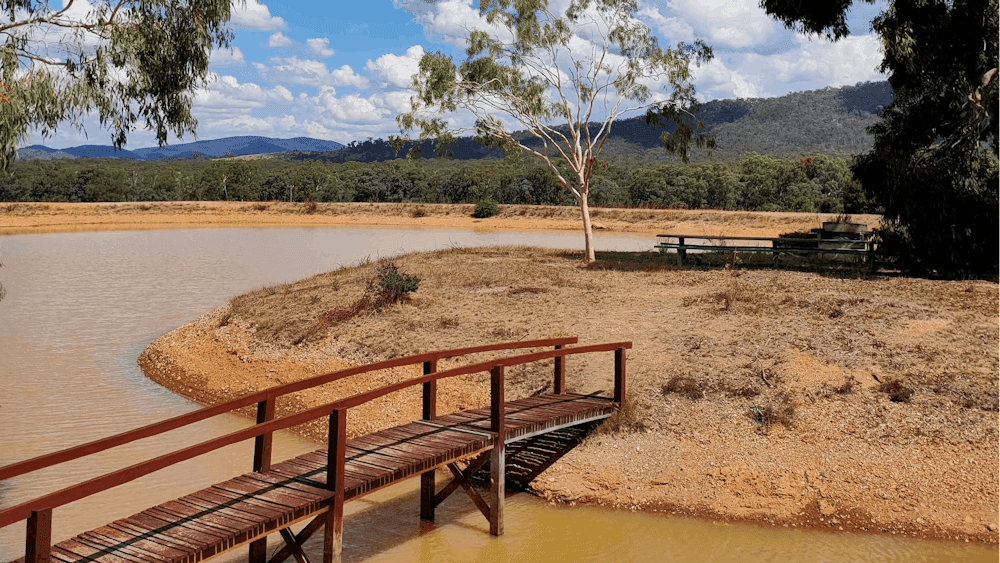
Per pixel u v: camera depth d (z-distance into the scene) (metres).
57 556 5.90
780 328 14.09
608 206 79.19
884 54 21.34
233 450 11.64
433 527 9.07
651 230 57.97
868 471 9.86
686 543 8.63
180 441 12.08
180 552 5.96
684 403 11.59
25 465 5.54
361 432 12.23
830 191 86.50
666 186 90.19
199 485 10.15
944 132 22.00
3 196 94.75
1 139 11.80
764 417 11.01
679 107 27.92
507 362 9.11
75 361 17.59
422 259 27.47
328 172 104.44
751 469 10.06
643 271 22.53
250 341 17.53
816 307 15.38
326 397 13.98
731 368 12.48
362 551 8.38
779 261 24.41
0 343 19.34
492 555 8.29
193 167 123.19
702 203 90.06
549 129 27.34
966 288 17.59
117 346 19.14
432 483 9.22
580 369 12.93
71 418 13.23
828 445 10.40
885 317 14.37
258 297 21.30
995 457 9.88
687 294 17.95
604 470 10.30
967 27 20.45
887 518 9.11
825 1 22.00
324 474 7.74
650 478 10.09
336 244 48.34
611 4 26.88
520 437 9.25
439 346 15.05
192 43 13.81
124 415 13.48
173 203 83.69
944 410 10.84
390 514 9.47
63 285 29.69
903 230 22.30
